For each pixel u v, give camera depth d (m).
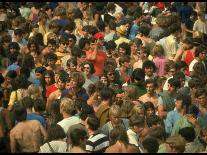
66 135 32.22
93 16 57.69
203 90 36.28
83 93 37.66
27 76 41.06
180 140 29.77
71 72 40.59
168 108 36.53
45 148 31.12
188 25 58.84
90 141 31.30
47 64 42.81
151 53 48.62
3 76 42.06
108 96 34.97
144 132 31.70
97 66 44.75
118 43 49.78
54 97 38.12
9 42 47.34
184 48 46.47
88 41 45.84
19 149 33.19
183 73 40.19
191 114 34.28
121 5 65.56
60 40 46.38
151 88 37.16
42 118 34.28
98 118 34.75
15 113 33.25
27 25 53.19
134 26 53.75
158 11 62.94
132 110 34.00
